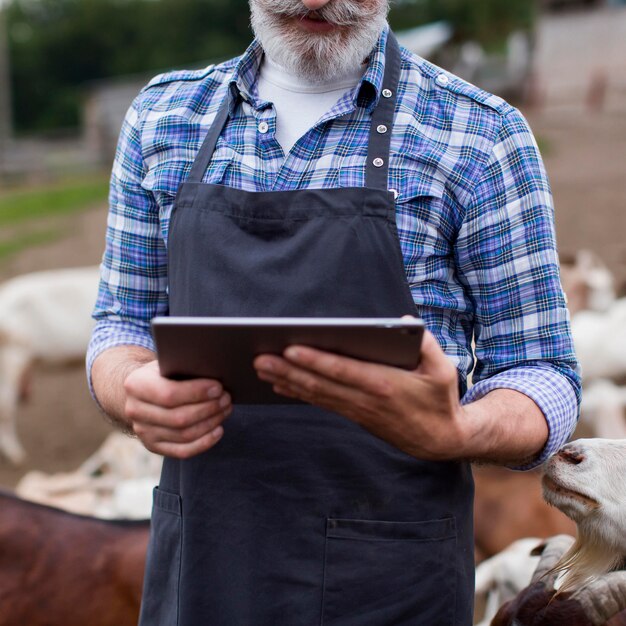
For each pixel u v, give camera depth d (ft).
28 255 44.73
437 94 5.92
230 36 118.83
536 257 5.78
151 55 120.06
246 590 5.65
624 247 36.60
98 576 9.87
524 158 5.80
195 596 5.73
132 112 6.47
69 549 9.99
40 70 122.21
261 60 6.16
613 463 6.07
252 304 5.51
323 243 5.47
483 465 5.83
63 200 58.65
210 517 5.71
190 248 5.67
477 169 5.76
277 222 5.54
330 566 5.58
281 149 5.90
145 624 6.09
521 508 14.02
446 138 5.80
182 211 5.74
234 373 4.83
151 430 5.05
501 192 5.77
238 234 5.59
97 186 63.72
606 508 5.99
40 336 25.72
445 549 5.69
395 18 95.76
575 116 62.90
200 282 5.61
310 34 5.77
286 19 5.81
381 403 4.75
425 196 5.68
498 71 73.20
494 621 6.63
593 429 21.94
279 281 5.49
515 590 11.27
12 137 95.25
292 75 6.01
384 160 5.72
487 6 91.30
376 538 5.58
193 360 4.72
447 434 4.99
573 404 5.79
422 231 5.70
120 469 18.01
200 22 118.62
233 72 6.18
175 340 4.56
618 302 28.71
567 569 6.33
